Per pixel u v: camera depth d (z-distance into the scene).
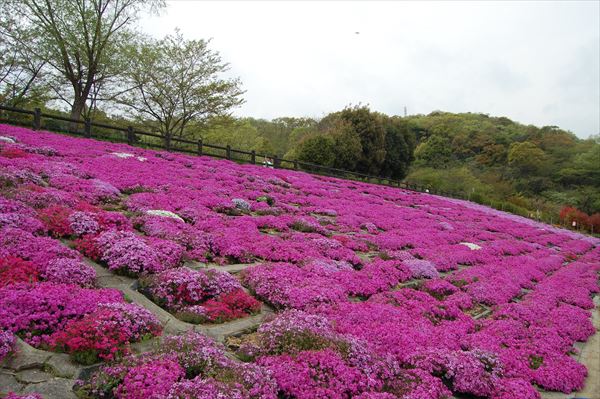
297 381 4.79
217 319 6.53
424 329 7.55
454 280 12.09
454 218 28.77
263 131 81.38
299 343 5.68
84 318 5.09
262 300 7.86
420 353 6.40
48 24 29.19
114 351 4.67
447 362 6.22
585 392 6.71
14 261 5.88
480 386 5.85
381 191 33.88
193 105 35.41
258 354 5.52
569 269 17.94
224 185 18.05
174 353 4.74
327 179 32.47
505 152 91.44
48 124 32.34
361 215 20.06
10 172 10.15
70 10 29.16
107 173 13.96
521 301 11.48
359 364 5.50
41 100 32.72
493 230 27.91
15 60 29.89
